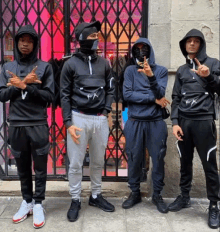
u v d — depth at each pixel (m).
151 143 2.85
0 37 3.33
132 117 2.86
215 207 2.71
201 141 2.62
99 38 3.32
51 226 2.66
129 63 3.33
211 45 3.05
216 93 2.65
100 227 2.64
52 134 3.46
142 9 3.26
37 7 3.27
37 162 2.64
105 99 2.77
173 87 2.83
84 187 3.33
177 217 2.83
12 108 2.57
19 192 3.25
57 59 3.36
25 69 2.56
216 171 2.66
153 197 3.01
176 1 3.04
